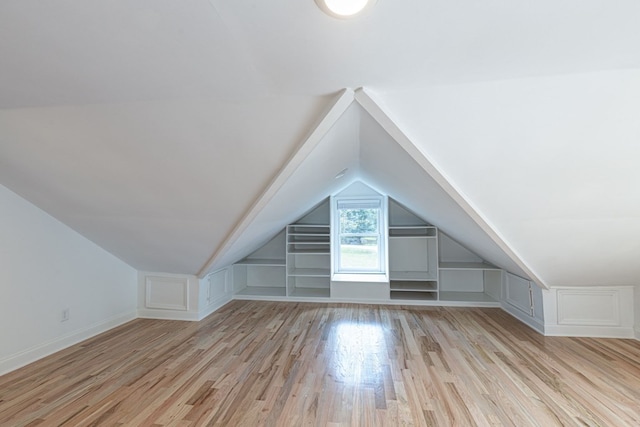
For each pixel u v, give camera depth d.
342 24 1.05
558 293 3.40
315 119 1.71
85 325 3.29
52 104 1.62
